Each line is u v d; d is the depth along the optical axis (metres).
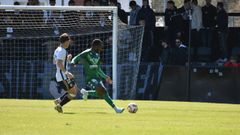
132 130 33.50
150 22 75.75
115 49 70.69
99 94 47.53
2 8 70.81
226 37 77.06
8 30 74.69
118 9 77.81
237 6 96.69
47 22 75.25
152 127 35.59
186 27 76.44
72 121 38.66
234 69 71.06
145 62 74.25
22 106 53.31
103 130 33.19
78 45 75.38
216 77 71.25
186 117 44.28
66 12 75.31
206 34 76.75
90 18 75.62
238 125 38.31
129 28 74.81
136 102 62.97
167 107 55.47
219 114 47.97
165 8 84.44
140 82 72.56
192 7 76.50
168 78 71.62
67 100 46.66
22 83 73.19
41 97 72.75
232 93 71.12
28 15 74.94
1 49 74.06
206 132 33.22
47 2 82.12
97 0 77.44
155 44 76.56
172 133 32.38
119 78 73.31
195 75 71.38
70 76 47.06
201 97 71.38
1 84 73.31
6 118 40.31
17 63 73.75
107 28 75.44
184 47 73.62
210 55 76.62
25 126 34.97
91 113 46.16
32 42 74.38
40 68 73.00
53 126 35.16
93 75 48.03
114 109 47.06
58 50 47.44
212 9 77.25
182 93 71.38
